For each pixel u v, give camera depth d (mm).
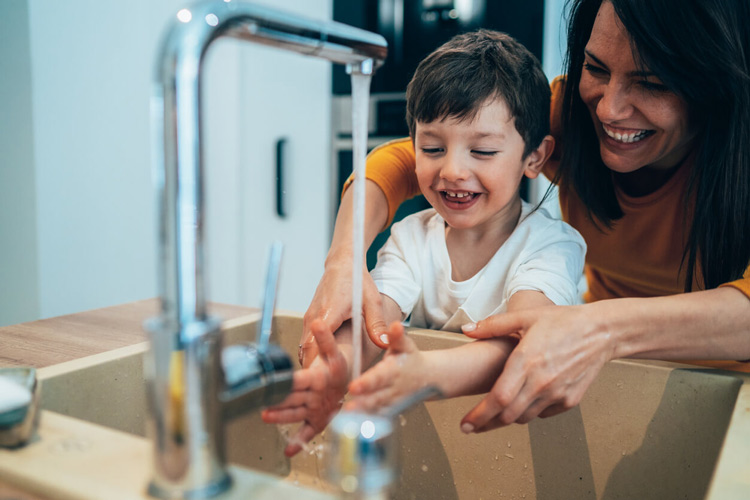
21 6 1886
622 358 699
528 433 738
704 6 697
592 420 708
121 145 2195
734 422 528
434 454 789
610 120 794
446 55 824
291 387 444
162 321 364
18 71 1924
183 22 339
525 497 745
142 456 434
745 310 650
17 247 2018
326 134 2266
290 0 2191
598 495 710
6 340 833
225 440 398
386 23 2150
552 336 583
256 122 2357
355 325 608
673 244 955
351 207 897
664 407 672
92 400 681
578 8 859
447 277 886
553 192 1107
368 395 525
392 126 2172
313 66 2252
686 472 663
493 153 797
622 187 970
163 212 352
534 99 833
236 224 2432
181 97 338
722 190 789
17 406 438
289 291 2396
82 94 2053
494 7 1986
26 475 408
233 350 418
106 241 2174
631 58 750
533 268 801
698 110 781
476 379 621
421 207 2213
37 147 1939
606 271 1074
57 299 2039
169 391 362
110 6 2105
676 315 632
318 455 768
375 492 353
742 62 736
